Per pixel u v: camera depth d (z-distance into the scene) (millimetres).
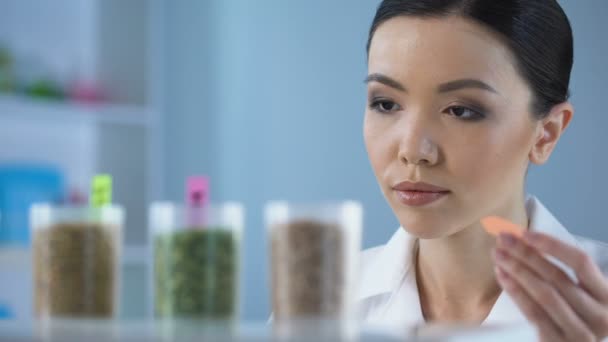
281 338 966
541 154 1810
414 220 1681
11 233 3859
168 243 1165
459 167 1641
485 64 1624
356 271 1176
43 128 4344
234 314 1181
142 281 4531
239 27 4605
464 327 1081
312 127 4246
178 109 4871
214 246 1159
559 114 1809
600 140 3174
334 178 4141
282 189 4375
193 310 1150
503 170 1691
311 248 1137
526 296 1340
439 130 1640
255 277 4488
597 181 3186
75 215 1218
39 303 1233
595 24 3195
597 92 3186
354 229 1170
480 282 1897
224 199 4645
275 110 4418
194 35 4820
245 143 4562
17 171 3930
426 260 1962
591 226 3199
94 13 4574
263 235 4465
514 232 1331
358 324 1084
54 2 4375
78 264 1210
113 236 1249
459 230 1749
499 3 1629
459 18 1613
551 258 1897
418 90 1640
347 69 4102
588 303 1317
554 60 1758
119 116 4367
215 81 4715
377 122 1720
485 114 1641
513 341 1141
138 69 4551
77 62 4441
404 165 1668
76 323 1138
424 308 1990
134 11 4555
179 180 4855
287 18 4375
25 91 4043
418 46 1633
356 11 4066
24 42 4219
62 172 4414
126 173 4566
